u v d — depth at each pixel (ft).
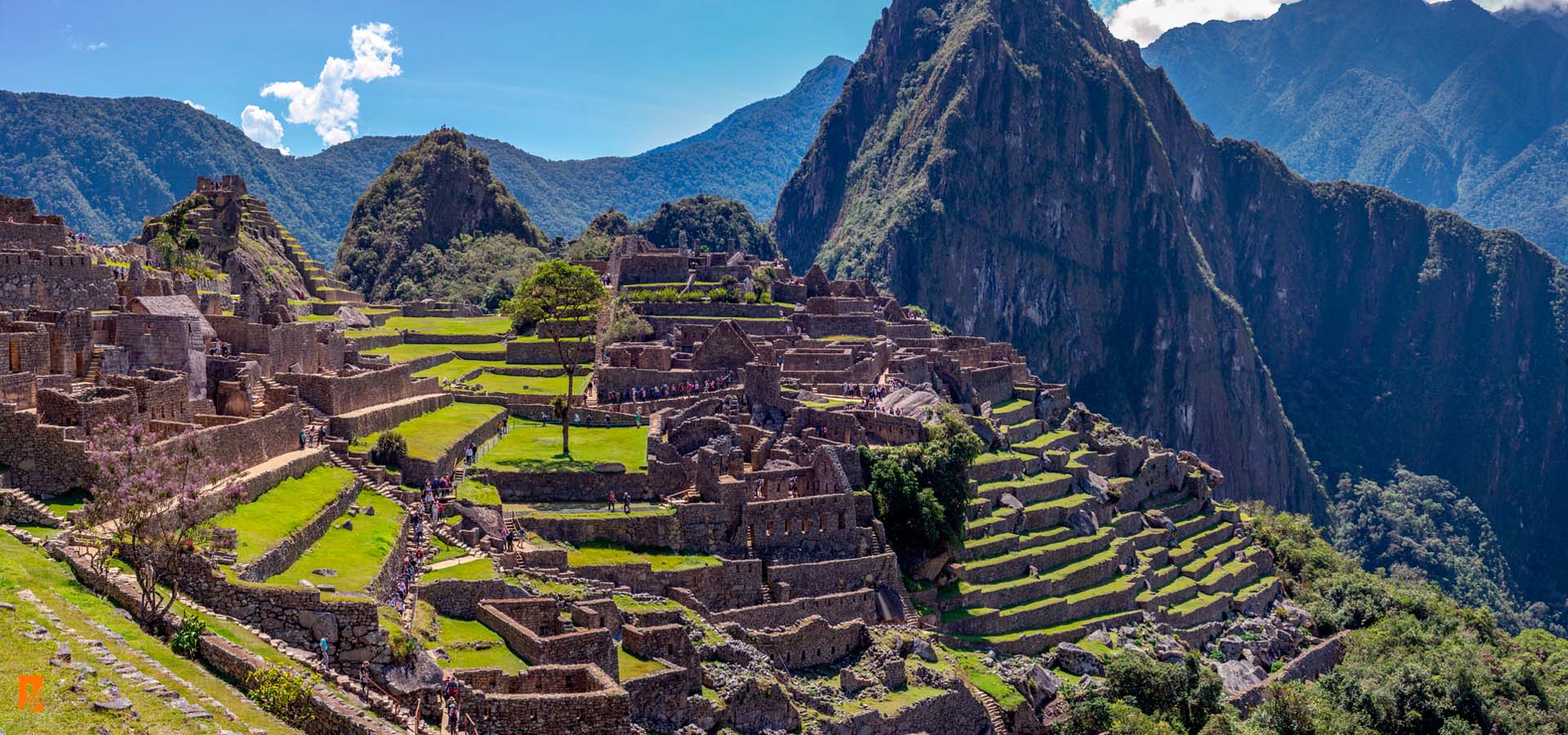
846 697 277.23
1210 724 331.77
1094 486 471.62
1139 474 535.60
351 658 178.29
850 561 321.73
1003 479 436.35
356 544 230.89
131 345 292.81
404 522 257.96
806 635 288.92
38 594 167.12
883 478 347.15
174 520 191.52
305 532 221.46
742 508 311.88
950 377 511.81
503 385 456.04
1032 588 382.22
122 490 181.37
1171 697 342.23
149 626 169.27
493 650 207.51
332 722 157.99
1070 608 386.73
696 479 319.27
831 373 463.42
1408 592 553.23
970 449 369.50
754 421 382.42
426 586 220.23
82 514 189.26
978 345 627.46
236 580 179.42
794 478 332.39
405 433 328.90
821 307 589.32
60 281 313.53
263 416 262.67
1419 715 419.54
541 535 288.51
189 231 616.80
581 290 417.08
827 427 379.14
